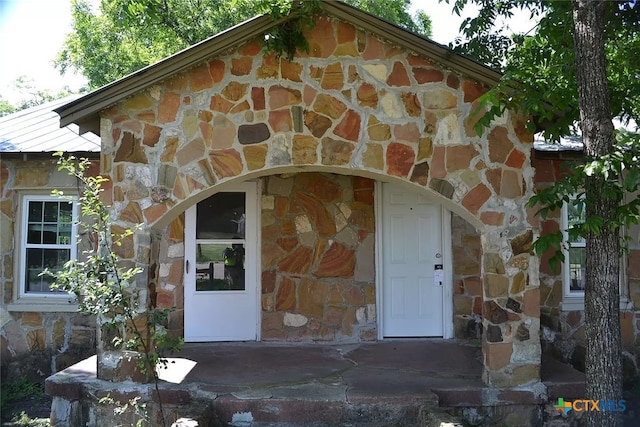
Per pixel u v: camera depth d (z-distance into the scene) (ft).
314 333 26.50
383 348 25.17
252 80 19.24
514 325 19.11
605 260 15.08
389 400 18.08
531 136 19.38
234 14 45.60
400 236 27.43
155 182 19.34
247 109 19.24
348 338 26.55
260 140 19.21
